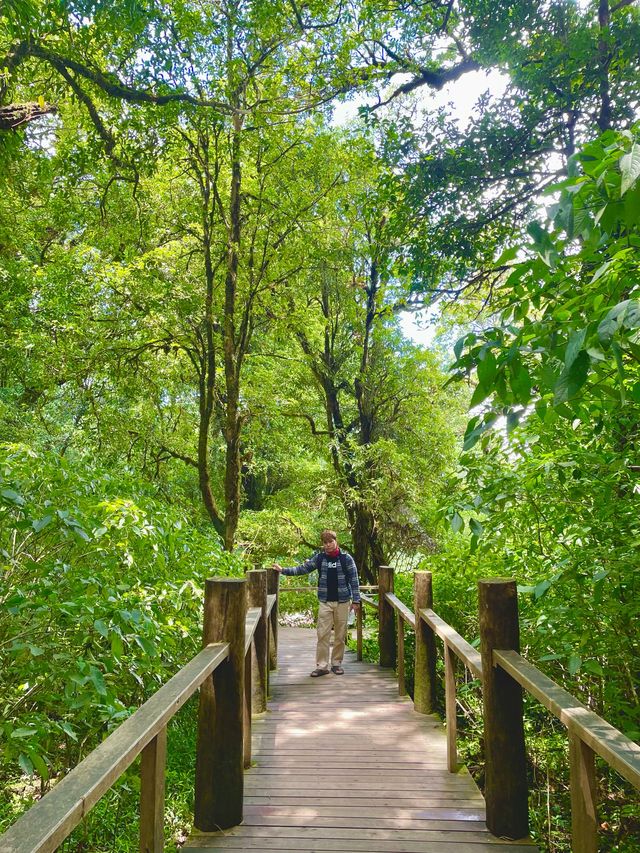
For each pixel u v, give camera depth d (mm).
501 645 3330
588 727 2111
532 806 4957
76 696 3543
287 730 5344
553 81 7012
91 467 5395
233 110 9664
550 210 2021
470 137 7375
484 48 7434
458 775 4266
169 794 4617
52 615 3564
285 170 13711
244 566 8375
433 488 15977
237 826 3480
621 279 1983
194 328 13820
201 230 14422
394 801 3832
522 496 4004
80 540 4027
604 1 6758
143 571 4754
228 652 3449
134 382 13602
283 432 18969
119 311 12922
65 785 1592
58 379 12727
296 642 10406
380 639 8031
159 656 4180
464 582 6969
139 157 10164
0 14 7160
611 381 2477
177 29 8883
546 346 2107
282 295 14805
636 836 4320
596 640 3752
